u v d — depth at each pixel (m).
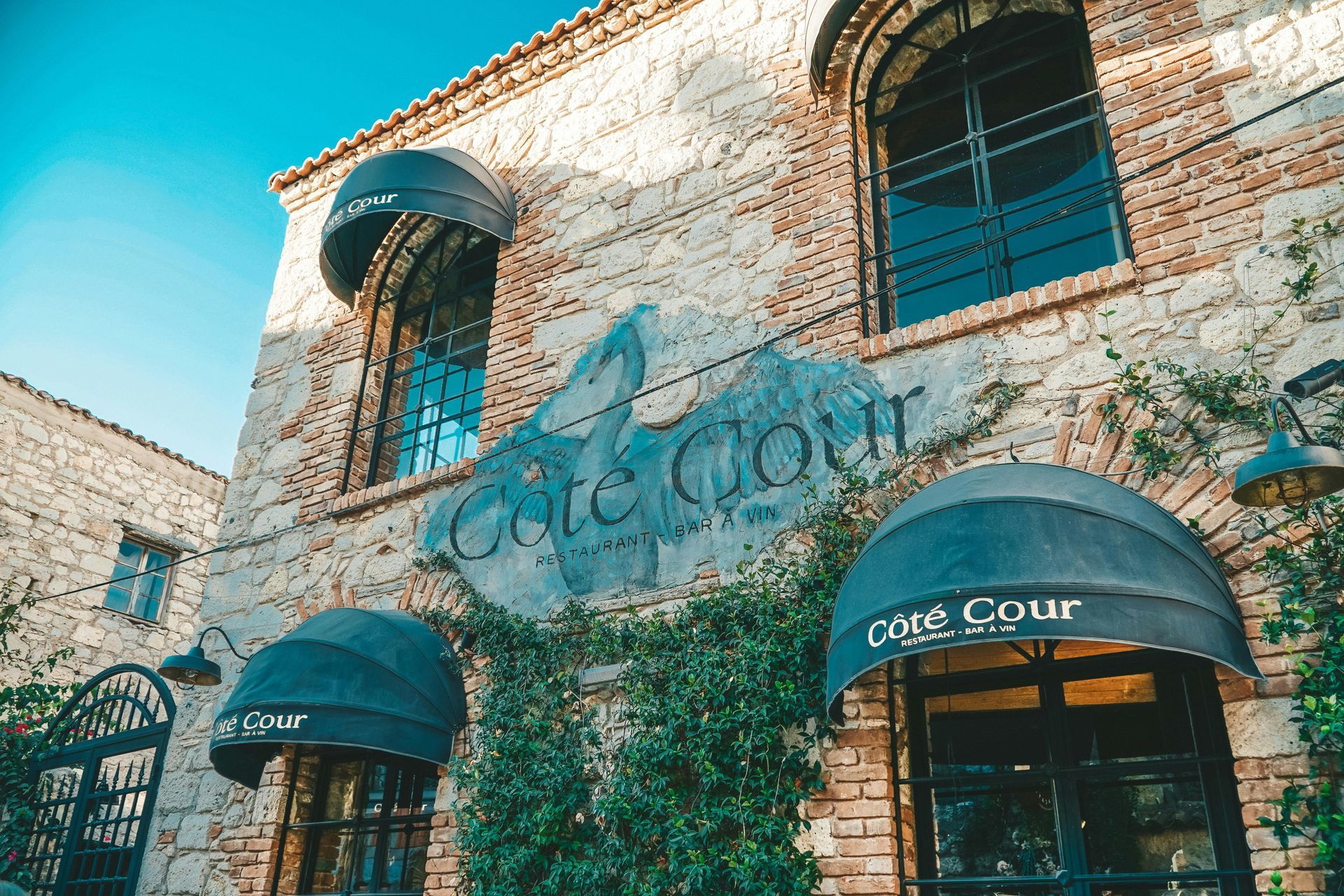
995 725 5.56
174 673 7.85
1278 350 5.39
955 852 5.41
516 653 6.99
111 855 8.61
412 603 7.77
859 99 7.96
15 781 9.66
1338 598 4.71
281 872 7.48
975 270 7.27
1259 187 5.80
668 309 7.75
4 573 13.38
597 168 8.84
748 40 8.44
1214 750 4.98
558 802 6.21
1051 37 7.77
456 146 9.98
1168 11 6.57
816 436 6.53
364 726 6.44
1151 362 5.65
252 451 9.72
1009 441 5.88
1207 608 4.45
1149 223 6.03
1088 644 5.52
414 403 9.69
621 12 9.19
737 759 5.73
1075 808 5.20
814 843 5.51
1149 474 5.37
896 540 5.00
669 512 6.92
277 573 8.77
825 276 7.11
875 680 5.73
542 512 7.54
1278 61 6.07
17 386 14.22
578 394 7.86
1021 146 7.20
